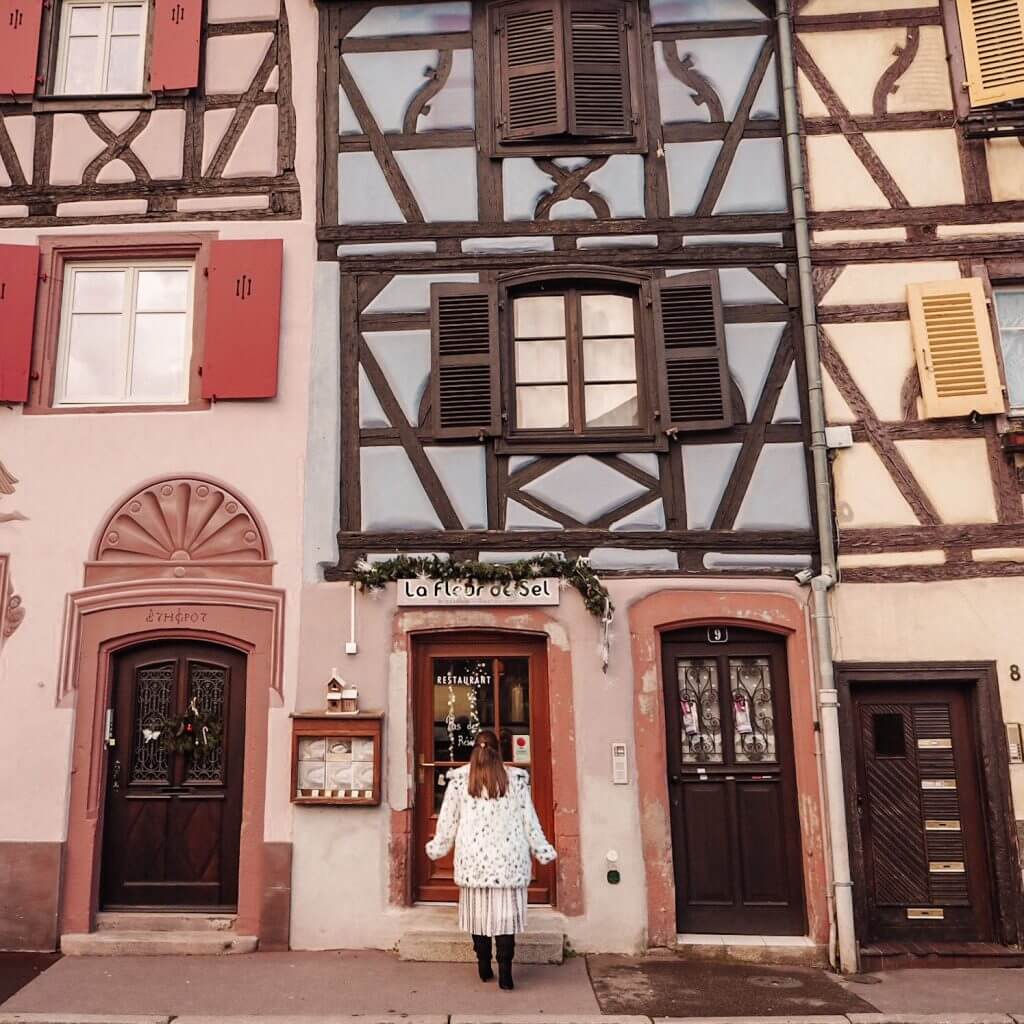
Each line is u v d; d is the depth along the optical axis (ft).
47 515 21.20
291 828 19.89
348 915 19.49
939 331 21.22
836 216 21.95
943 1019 15.43
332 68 23.26
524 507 21.04
